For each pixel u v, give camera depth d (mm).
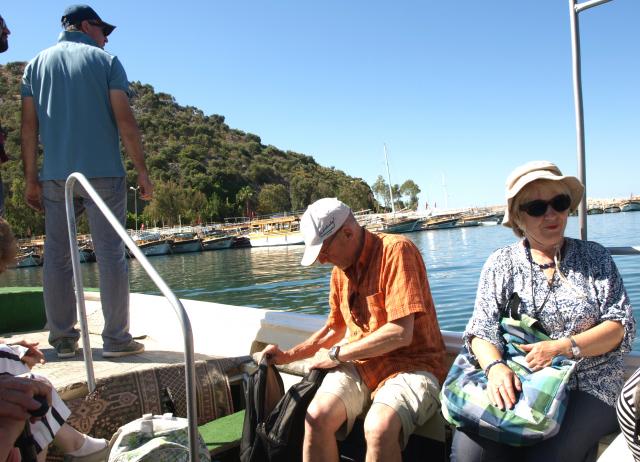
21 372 1627
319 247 2191
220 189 118625
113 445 1959
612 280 1916
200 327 3418
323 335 2471
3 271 1489
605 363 1854
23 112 3078
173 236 56781
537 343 1880
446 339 2418
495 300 2049
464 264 21922
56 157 2895
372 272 2195
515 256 2078
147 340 3594
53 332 2902
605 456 1538
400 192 138000
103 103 2939
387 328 2078
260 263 32594
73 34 3086
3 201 3334
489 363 1905
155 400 2381
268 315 3117
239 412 2596
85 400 2244
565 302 1923
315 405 2045
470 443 1819
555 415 1689
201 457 1930
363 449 2293
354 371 2195
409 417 1991
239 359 2729
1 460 1230
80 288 2299
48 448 2033
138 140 3016
